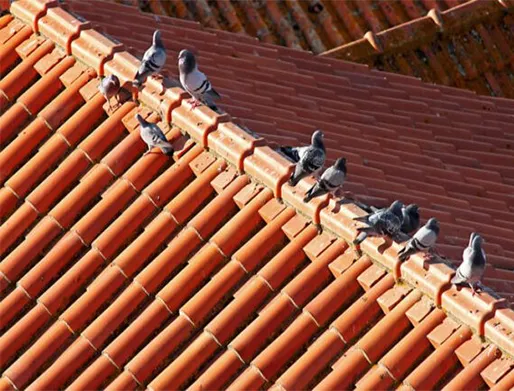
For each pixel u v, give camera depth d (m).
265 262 16.47
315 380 15.44
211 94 17.36
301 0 24.45
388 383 15.13
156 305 16.28
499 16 24.75
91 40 18.64
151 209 17.12
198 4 23.77
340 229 16.16
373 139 19.97
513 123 22.45
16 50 19.19
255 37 23.66
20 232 17.44
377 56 23.45
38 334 16.55
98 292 16.55
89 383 15.84
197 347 15.84
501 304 15.12
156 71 17.70
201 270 16.45
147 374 15.81
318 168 16.09
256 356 15.73
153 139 17.33
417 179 19.09
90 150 17.81
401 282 15.72
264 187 16.86
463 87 24.08
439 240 17.25
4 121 18.45
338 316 15.81
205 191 17.08
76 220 17.36
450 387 14.82
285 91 20.38
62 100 18.36
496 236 18.05
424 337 15.28
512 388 14.56
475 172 20.16
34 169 17.88
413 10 24.95
